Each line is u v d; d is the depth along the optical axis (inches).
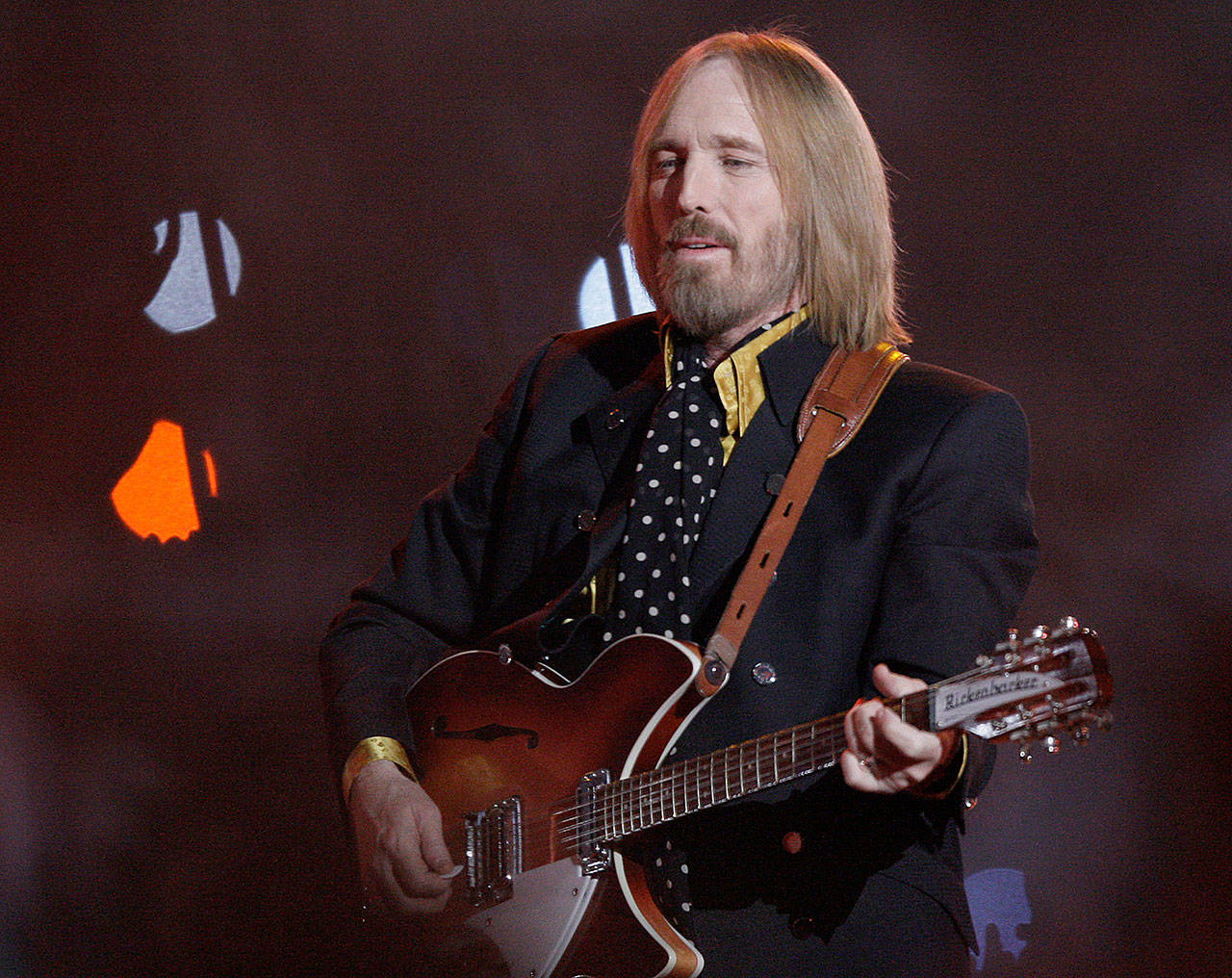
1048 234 1043.3
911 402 309.1
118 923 1071.0
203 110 1115.3
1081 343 1044.5
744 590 294.5
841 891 280.1
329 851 1089.4
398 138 1117.7
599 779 295.6
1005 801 1004.6
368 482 1130.7
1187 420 1031.6
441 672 342.0
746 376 323.6
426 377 1126.4
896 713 252.2
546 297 1114.1
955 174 1046.4
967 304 1050.7
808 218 327.3
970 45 1035.3
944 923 281.1
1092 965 968.9
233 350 1129.4
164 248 1122.0
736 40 345.7
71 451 1125.7
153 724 1110.4
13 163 1107.9
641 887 291.3
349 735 342.6
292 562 1128.8
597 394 358.6
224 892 1077.1
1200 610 1019.3
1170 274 1031.0
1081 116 1031.0
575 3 1088.8
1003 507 293.7
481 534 370.0
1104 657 236.7
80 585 1119.6
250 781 1103.6
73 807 1093.8
